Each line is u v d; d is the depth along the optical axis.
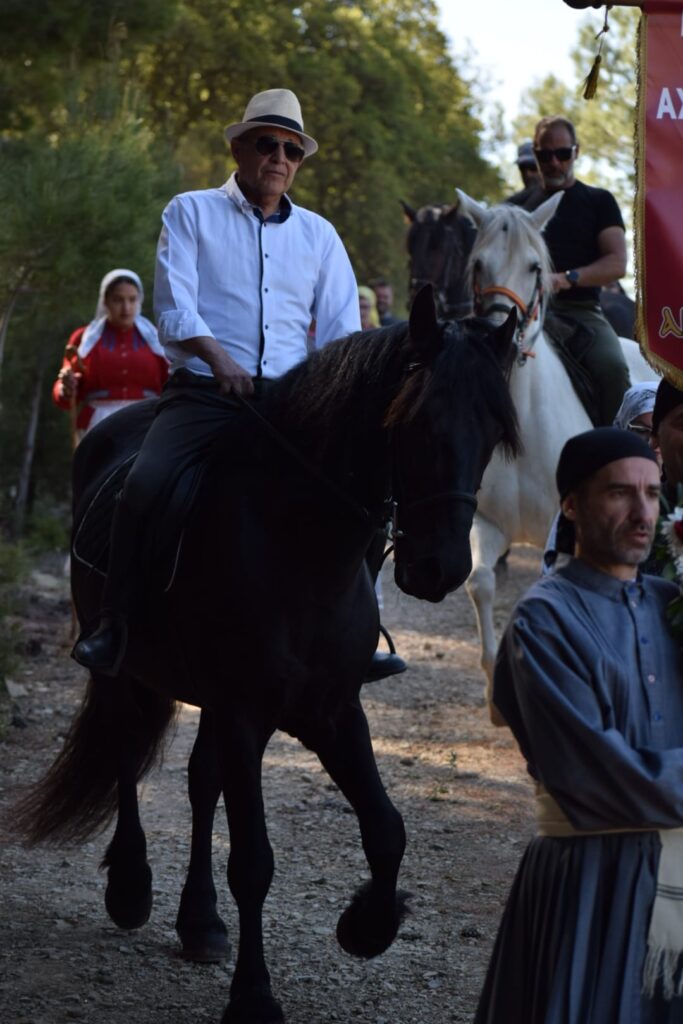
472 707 8.88
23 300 12.38
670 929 2.71
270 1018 4.02
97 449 5.58
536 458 7.34
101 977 4.62
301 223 4.84
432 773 7.39
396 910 4.25
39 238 11.05
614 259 7.96
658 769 2.66
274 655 4.15
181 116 33.72
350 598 4.27
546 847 2.86
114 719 5.11
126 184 11.94
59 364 14.58
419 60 40.50
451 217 13.27
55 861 5.89
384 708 8.86
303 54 35.69
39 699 8.64
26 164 11.59
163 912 5.31
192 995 4.52
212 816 4.92
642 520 2.85
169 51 32.84
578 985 2.70
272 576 4.17
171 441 4.55
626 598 2.88
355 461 4.12
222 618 4.20
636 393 4.61
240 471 4.34
